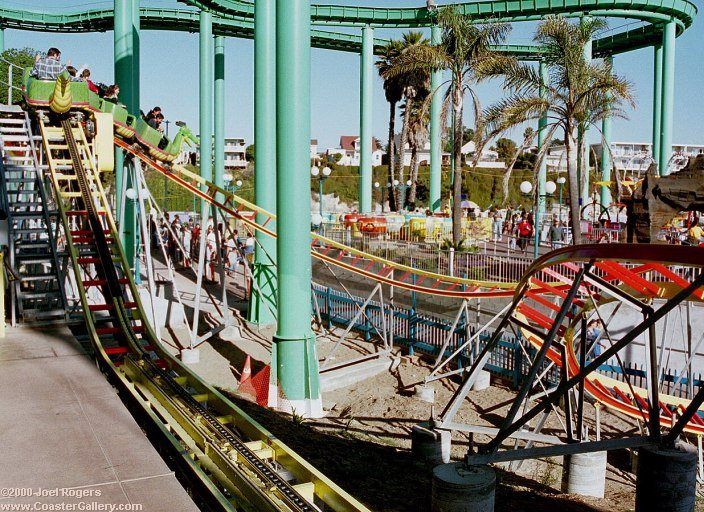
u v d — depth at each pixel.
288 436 9.59
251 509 5.23
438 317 18.84
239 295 23.98
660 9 37.38
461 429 9.68
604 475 9.45
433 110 40.19
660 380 13.40
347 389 15.21
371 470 8.66
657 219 19.52
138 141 16.45
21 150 14.12
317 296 21.00
